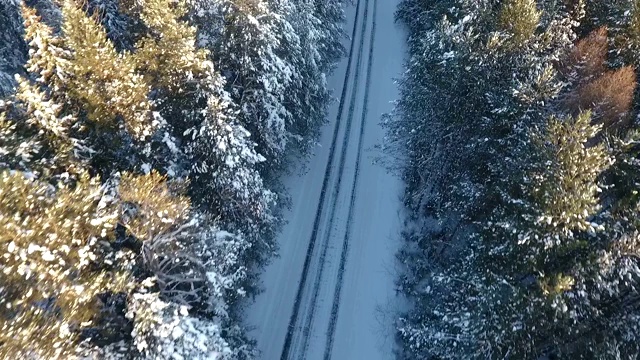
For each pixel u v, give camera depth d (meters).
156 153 14.17
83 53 11.48
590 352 11.90
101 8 16.78
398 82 26.00
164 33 13.63
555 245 11.98
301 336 19.53
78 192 9.97
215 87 14.81
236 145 15.23
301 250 22.39
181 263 13.44
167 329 10.75
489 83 17.67
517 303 12.25
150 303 10.77
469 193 17.20
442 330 15.72
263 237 19.77
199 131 14.87
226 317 15.18
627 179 12.88
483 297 13.35
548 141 12.65
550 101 16.28
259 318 19.72
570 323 11.88
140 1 15.52
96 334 11.48
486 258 14.22
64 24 12.29
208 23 17.53
